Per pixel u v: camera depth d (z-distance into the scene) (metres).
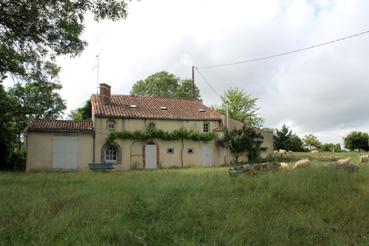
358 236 5.81
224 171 17.75
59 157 30.34
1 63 14.80
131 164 32.50
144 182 13.96
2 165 30.02
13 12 12.47
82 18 13.15
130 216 7.38
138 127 33.12
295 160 33.66
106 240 5.69
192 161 34.47
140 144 33.09
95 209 7.72
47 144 30.11
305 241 5.61
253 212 7.26
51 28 13.43
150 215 7.48
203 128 35.56
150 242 5.70
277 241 5.52
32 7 12.25
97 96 34.91
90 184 13.49
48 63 16.11
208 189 10.38
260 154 35.59
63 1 12.40
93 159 31.30
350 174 11.45
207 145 35.16
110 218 7.05
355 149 63.00
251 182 10.84
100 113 31.81
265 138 37.31
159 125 33.91
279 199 8.45
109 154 32.22
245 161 34.41
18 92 32.53
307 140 64.81
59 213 7.27
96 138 31.62
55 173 22.31
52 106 38.84
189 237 5.86
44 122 31.20
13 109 30.23
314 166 13.44
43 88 17.05
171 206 8.07
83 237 5.71
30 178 16.78
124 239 5.75
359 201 7.73
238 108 53.72
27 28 13.10
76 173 21.89
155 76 59.38
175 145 34.19
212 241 5.56
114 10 12.62
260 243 5.48
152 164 33.22
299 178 10.61
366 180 10.67
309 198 8.35
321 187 9.40
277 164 14.87
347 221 6.62
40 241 5.49
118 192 10.66
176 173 19.62
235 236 5.62
